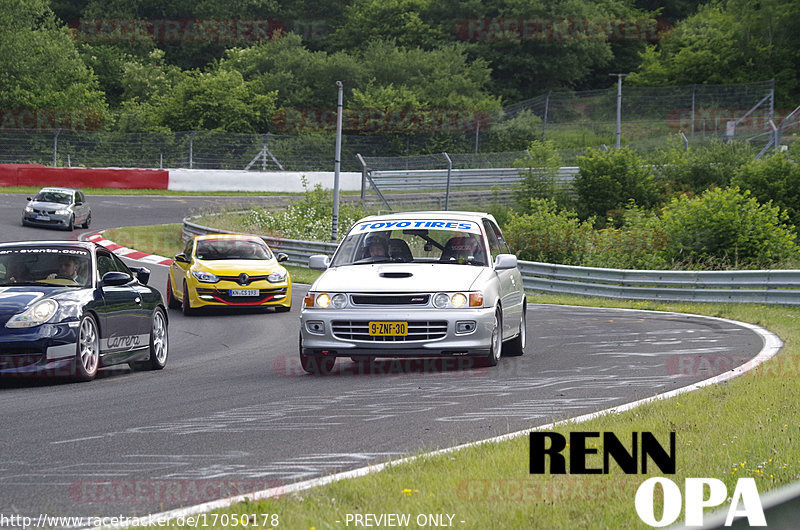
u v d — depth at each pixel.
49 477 22.23
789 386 32.69
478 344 39.72
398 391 35.25
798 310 75.12
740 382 34.28
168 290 78.44
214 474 22.41
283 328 63.88
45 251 42.06
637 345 50.72
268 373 41.94
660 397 31.64
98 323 40.00
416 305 39.56
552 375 39.00
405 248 43.69
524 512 17.61
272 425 28.78
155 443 26.17
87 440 26.66
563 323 65.50
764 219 106.19
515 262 42.81
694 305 82.44
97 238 133.88
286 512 17.95
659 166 164.12
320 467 23.05
